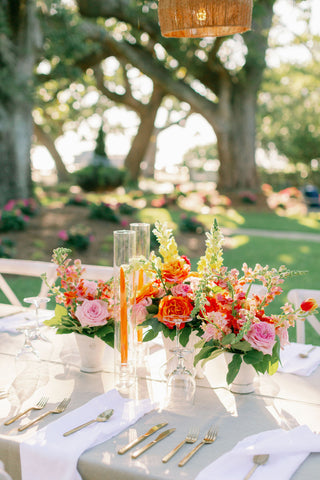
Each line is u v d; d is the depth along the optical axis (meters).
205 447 1.80
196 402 2.14
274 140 35.28
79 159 44.56
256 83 21.69
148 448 1.79
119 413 2.01
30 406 2.07
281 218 17.95
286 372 2.45
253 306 2.17
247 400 2.16
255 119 22.50
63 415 2.01
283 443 1.75
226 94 21.86
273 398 2.18
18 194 14.36
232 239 13.35
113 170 24.91
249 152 22.52
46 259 10.66
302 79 31.44
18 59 13.12
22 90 13.05
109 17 18.27
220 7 2.40
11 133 14.02
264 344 2.09
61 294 2.46
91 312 2.34
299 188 33.75
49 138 34.88
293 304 3.41
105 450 1.78
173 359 2.27
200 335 2.26
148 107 29.92
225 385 2.30
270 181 35.88
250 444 1.78
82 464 1.73
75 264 2.46
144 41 20.59
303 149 34.06
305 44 21.92
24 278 9.20
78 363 2.54
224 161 22.59
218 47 19.70
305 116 34.22
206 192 22.22
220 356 2.62
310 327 6.38
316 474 1.67
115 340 2.20
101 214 14.11
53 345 2.75
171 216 16.58
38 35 13.32
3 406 2.08
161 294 2.34
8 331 3.01
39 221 13.42
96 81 28.94
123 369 2.20
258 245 12.59
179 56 19.03
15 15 12.85
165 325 2.24
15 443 1.82
